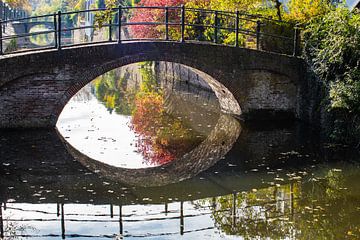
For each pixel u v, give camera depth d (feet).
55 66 46.65
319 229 27.20
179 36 79.82
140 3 95.04
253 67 52.70
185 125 55.36
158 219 28.76
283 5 70.64
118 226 27.71
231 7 67.97
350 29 45.24
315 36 50.93
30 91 46.70
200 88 87.81
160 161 41.24
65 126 53.52
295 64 53.57
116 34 141.90
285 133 49.70
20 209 29.84
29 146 43.45
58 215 29.09
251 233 26.78
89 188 33.88
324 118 48.67
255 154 42.34
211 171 38.06
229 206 30.76
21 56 45.44
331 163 39.34
